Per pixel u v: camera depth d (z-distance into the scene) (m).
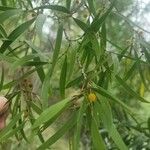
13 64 0.22
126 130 0.44
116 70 0.23
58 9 0.23
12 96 0.25
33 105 0.24
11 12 0.23
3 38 0.23
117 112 0.42
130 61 0.32
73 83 0.23
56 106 0.18
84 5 0.26
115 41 0.36
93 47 0.23
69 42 0.23
